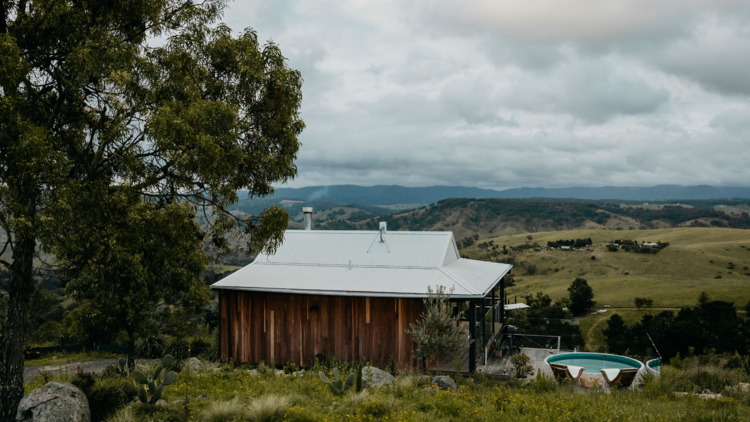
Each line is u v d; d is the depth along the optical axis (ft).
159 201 33.27
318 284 54.95
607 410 27.55
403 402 28.78
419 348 47.73
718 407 29.89
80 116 31.60
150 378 29.91
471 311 49.70
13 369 26.53
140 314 50.93
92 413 26.37
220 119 30.32
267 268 62.08
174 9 33.88
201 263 54.65
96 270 40.14
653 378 42.80
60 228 25.67
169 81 33.30
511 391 35.73
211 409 25.77
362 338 53.62
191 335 77.20
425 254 61.36
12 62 22.82
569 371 46.01
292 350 55.67
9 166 23.98
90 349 74.95
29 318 30.71
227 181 34.27
